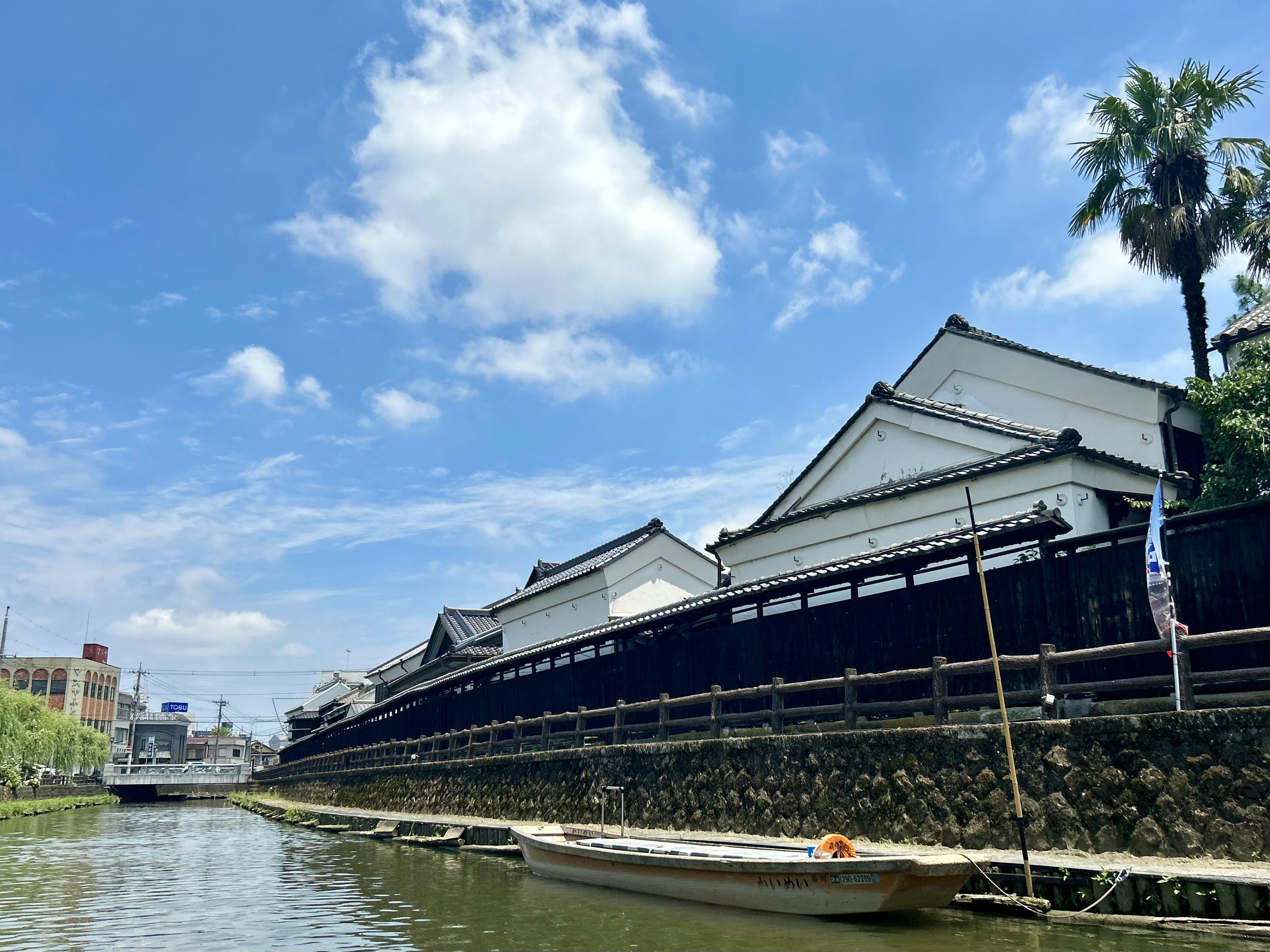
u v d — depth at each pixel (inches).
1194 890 354.9
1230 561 465.1
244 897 662.5
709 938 419.8
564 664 1140.5
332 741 2194.9
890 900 404.5
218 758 4677.7
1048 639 523.5
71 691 3609.7
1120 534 512.7
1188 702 401.1
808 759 555.2
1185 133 799.7
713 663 758.5
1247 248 804.0
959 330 863.7
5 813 1887.3
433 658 1888.5
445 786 1094.4
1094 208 858.8
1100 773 418.0
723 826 606.2
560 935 452.4
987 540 573.9
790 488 908.6
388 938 475.8
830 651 650.2
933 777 483.5
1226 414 613.6
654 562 1227.9
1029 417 808.9
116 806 2800.2
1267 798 367.6
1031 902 401.1
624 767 724.7
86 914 606.2
